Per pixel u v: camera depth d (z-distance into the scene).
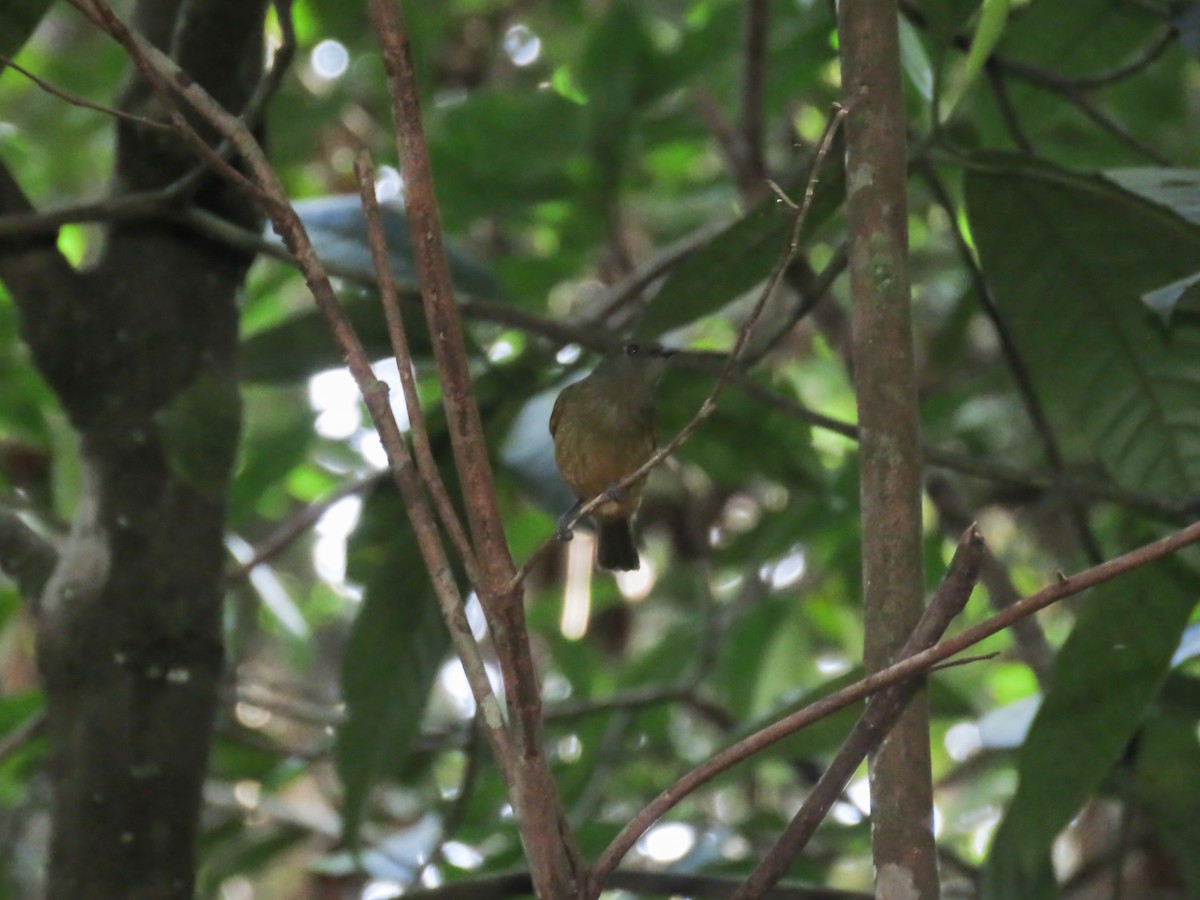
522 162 11.14
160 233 7.00
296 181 14.13
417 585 8.69
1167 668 6.71
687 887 7.01
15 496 9.78
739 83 12.17
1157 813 8.30
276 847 10.86
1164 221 6.81
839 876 13.19
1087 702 6.78
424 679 8.70
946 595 4.41
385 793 12.77
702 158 15.84
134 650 6.50
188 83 4.71
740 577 14.49
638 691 11.95
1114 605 6.67
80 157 14.75
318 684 15.56
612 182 11.43
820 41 11.55
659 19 14.23
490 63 15.75
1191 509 7.44
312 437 11.71
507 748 4.14
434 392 13.05
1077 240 7.26
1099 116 8.85
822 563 13.16
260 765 11.12
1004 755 11.66
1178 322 7.38
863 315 5.00
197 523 6.75
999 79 8.91
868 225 5.07
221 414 6.94
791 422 10.59
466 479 4.26
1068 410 7.77
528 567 4.00
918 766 4.64
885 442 4.87
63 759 6.43
